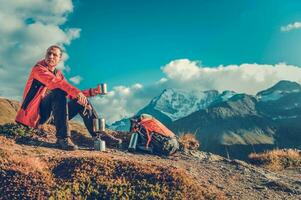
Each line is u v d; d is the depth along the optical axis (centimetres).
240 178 1457
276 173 1653
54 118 1549
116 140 1700
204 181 1338
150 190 1174
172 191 1177
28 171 1182
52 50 1597
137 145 1641
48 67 1603
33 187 1130
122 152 1606
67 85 1545
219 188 1307
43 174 1189
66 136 1541
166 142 1619
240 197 1255
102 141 1600
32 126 1609
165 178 1221
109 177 1217
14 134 1628
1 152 1275
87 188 1166
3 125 1714
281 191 1373
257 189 1360
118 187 1180
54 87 1541
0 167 1181
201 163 1592
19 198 1099
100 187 1175
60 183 1171
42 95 1609
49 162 1293
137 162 1303
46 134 1691
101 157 1308
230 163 1648
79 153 1481
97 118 1638
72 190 1152
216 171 1498
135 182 1203
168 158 1602
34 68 1586
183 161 1583
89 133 1838
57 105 1540
